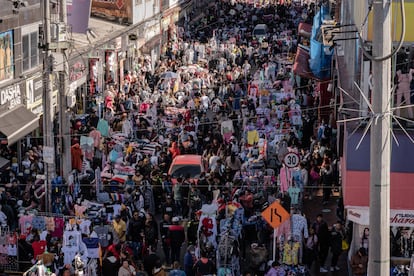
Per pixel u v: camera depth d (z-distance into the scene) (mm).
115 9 56375
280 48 65312
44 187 28922
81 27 37000
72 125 36969
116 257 24156
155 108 42031
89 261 24406
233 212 26781
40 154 33469
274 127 39438
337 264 26531
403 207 22031
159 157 34062
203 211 25953
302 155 34031
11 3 35219
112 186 30562
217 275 23922
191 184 29922
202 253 24547
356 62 29234
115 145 35250
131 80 50000
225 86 49094
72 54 40938
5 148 33812
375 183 12734
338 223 26125
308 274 24062
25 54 37375
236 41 69688
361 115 24125
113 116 40594
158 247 28203
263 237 26672
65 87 30859
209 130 39188
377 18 12398
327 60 43000
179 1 78812
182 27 75188
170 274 23125
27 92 36969
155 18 62875
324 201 31875
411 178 22047
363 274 24234
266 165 33812
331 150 35094
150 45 58500
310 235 25484
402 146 22188
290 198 28203
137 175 30891
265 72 52188
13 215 27656
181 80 51000
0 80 34719
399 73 25047
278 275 23672
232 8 90625
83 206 27734
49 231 25688
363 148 22469
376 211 12758
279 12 86812
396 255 24078
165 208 28219
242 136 38719
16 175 31984
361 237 25031
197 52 62094
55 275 22875
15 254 25172
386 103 12602
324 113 41625
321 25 45469
